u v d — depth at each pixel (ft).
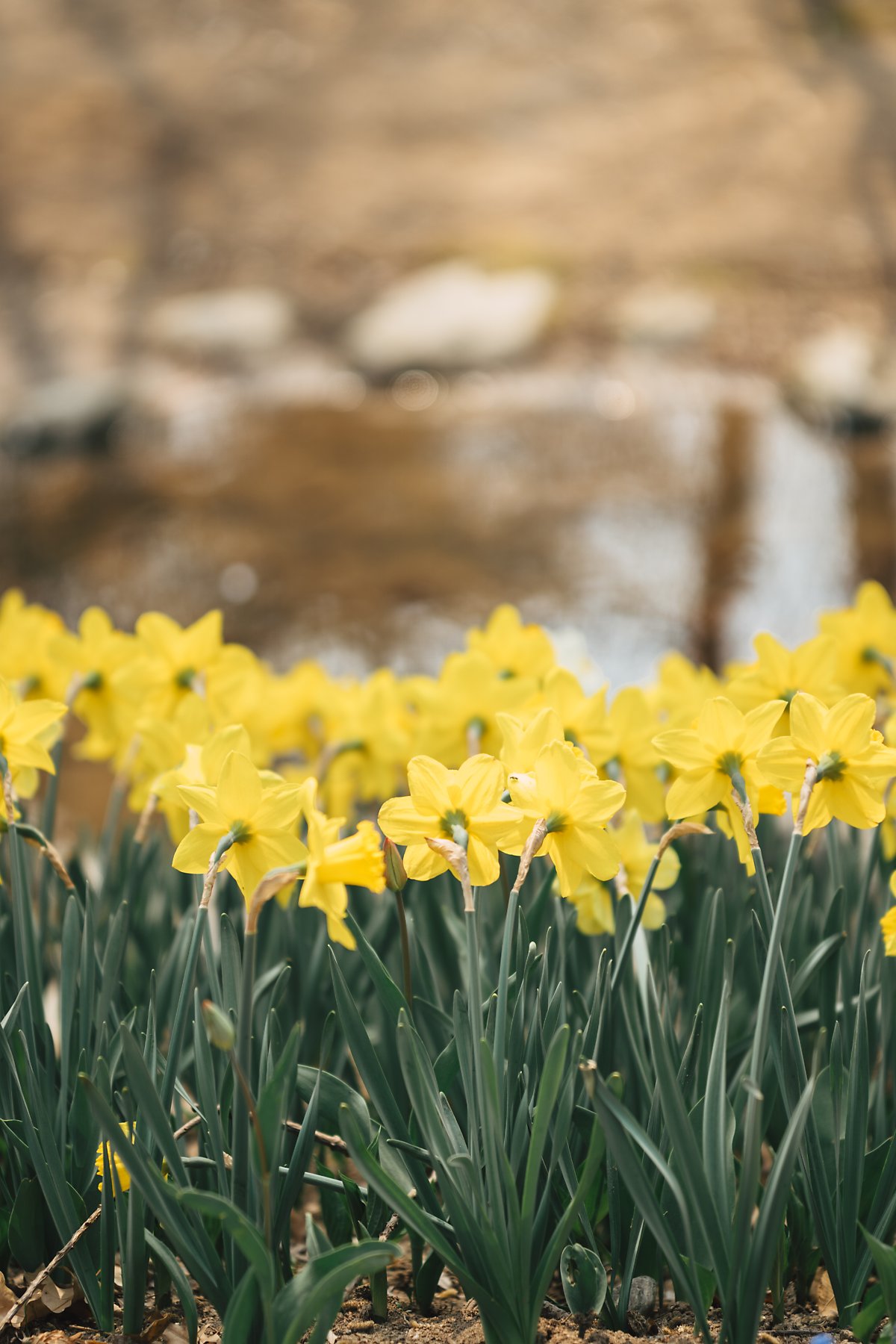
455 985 10.09
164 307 39.58
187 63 52.75
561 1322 9.34
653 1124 9.28
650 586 25.08
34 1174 9.43
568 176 43.29
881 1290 9.15
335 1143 9.32
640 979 9.44
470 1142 9.12
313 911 10.12
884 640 10.40
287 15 55.26
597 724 9.79
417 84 50.21
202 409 33.78
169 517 29.14
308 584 25.85
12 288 41.32
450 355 35.09
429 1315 9.49
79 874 10.27
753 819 9.08
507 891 9.74
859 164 41.88
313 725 10.79
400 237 41.39
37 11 56.90
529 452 30.53
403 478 29.96
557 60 50.62
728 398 32.01
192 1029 9.85
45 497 30.27
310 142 47.32
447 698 10.04
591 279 37.86
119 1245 9.36
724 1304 9.01
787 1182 8.87
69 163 47.29
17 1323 9.36
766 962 9.03
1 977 9.66
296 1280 8.85
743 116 45.19
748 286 36.76
